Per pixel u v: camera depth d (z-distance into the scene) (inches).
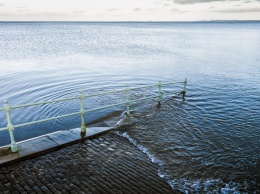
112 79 742.5
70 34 3767.2
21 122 411.5
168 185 207.9
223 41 2444.6
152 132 327.9
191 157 263.4
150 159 253.9
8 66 978.7
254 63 1087.0
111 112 429.1
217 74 837.8
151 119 380.8
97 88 621.6
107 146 277.6
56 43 2142.0
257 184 218.2
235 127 358.3
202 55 1390.3
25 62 1087.0
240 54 1423.5
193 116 402.9
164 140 304.0
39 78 749.9
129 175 218.7
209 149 284.7
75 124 393.4
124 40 2630.4
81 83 681.0
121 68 957.2
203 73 858.1
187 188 206.1
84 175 214.2
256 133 337.7
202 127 354.6
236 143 304.3
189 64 1071.0
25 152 241.6
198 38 2945.4
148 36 3432.6
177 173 229.1
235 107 459.8
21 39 2549.2
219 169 241.1
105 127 330.0
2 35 3257.9
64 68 944.9
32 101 515.2
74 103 490.6
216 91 590.2
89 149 266.7
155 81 721.0
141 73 853.2
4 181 199.3
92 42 2313.0
